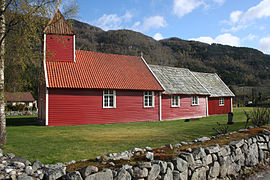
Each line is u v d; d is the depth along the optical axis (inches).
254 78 5305.1
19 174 182.1
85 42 6486.2
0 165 203.9
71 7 415.5
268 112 551.5
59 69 821.9
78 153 337.7
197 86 1245.7
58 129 650.2
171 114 1057.5
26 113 1427.2
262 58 6983.3
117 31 7765.8
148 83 982.4
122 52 6363.2
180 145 307.9
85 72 861.2
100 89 833.5
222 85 1508.4
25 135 525.7
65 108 773.3
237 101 2442.2
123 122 885.8
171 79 1162.6
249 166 313.7
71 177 162.9
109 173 174.4
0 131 380.8
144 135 525.0
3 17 382.6
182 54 7554.1
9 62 434.3
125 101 900.6
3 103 386.9
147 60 5807.1
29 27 375.9
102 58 993.5
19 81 513.3
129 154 241.0
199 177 231.9
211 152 252.7
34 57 413.1
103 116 843.4
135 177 184.7
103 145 401.4
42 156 318.0
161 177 199.5
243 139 315.6
